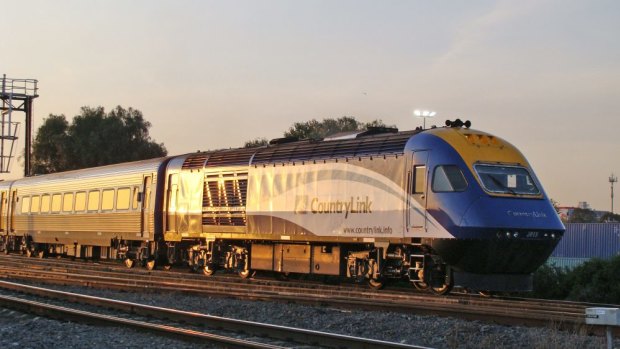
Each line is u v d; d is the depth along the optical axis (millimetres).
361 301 15656
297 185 21516
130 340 11328
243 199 23344
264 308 15773
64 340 11344
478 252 16953
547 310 14789
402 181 18500
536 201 17797
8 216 39219
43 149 68438
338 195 20188
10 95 48375
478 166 17531
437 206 17562
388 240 18703
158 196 27047
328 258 20891
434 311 14242
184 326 12898
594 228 39656
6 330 12188
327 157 20719
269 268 22859
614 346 10805
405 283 24375
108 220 29844
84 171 32562
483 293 19188
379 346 10219
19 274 23969
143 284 20609
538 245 17453
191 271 26266
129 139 68875
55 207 34156
